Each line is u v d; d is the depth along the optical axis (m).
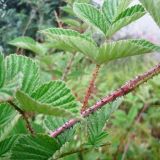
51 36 0.22
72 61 0.53
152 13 0.20
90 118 0.21
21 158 0.18
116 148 0.64
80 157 0.35
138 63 1.03
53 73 0.58
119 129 0.69
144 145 0.72
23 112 0.16
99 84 0.85
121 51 0.21
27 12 0.61
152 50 0.21
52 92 0.16
